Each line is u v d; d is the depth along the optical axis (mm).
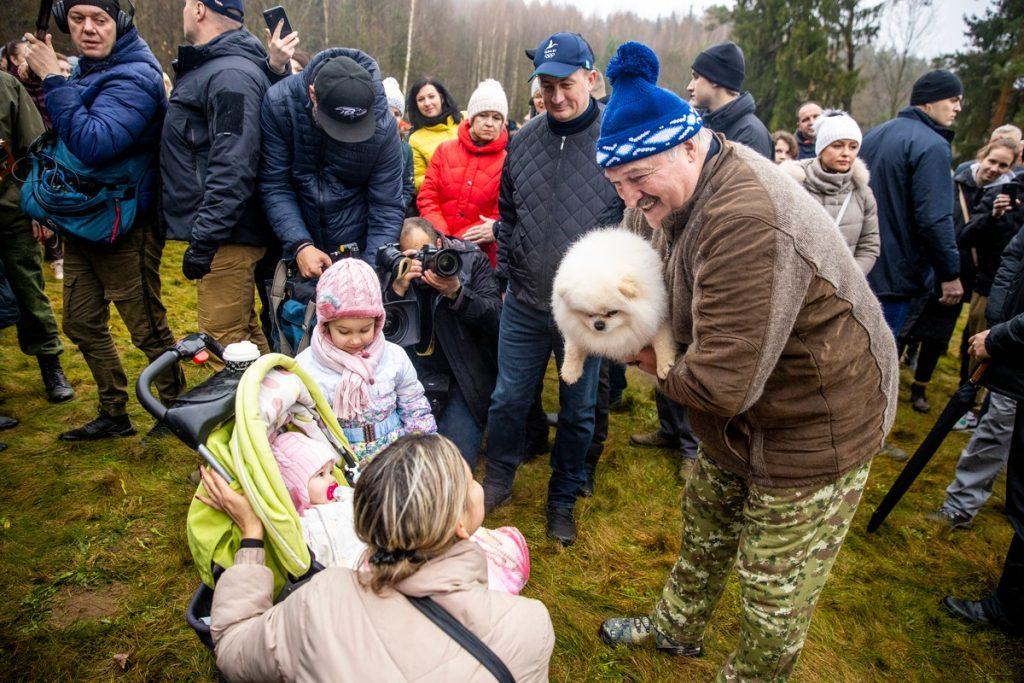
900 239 3719
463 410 3035
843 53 21766
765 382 1487
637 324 1740
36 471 2998
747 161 1482
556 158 2533
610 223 2525
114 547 2604
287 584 1446
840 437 1586
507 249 2855
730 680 1876
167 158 2834
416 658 1113
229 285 3031
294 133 2793
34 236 3443
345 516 1586
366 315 2039
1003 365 2486
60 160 2781
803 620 1749
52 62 2703
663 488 3404
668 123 1432
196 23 2850
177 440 3332
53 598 2334
